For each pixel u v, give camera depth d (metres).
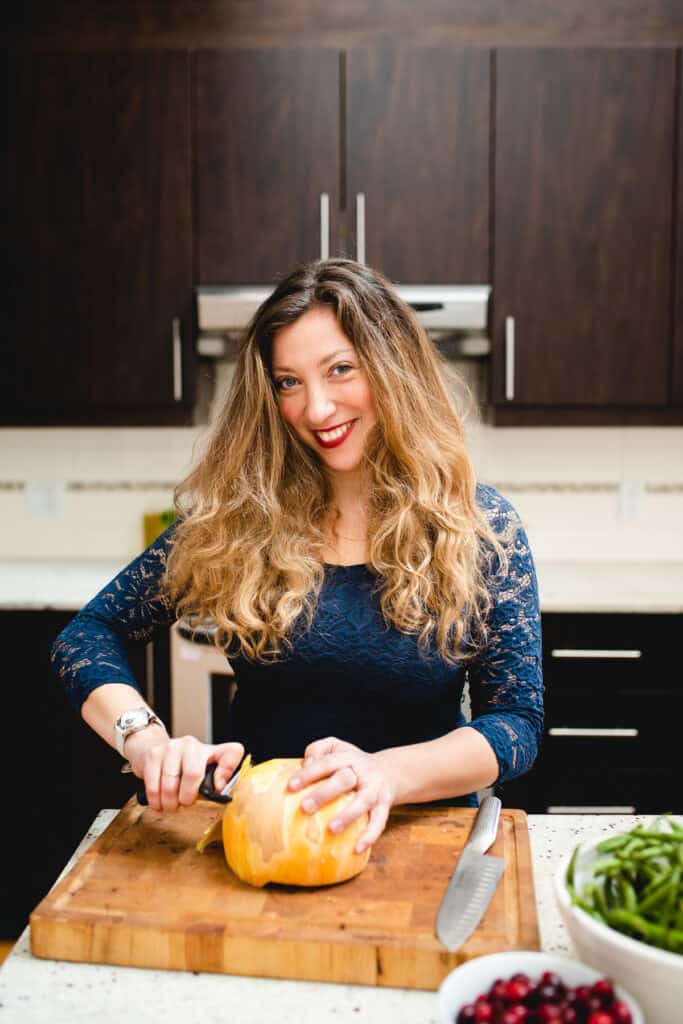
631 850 0.76
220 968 0.80
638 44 2.48
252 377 1.25
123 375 2.59
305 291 1.21
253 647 1.22
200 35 2.50
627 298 2.52
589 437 2.89
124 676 1.22
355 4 2.49
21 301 2.57
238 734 1.29
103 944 0.81
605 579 2.62
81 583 2.57
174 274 2.55
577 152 2.49
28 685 2.38
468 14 2.48
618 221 2.51
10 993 0.77
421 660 1.20
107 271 2.56
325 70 2.48
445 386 1.29
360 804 0.90
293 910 0.84
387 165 2.50
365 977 0.79
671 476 2.89
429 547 1.20
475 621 1.22
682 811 2.33
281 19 2.49
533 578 1.26
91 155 2.53
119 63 2.50
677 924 0.69
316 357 1.18
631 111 2.48
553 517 2.92
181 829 1.02
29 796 2.41
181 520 1.36
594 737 2.33
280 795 0.90
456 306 2.51
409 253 2.52
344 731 1.23
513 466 2.90
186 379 2.59
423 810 1.07
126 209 2.54
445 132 2.49
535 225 2.51
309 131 2.50
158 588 1.34
